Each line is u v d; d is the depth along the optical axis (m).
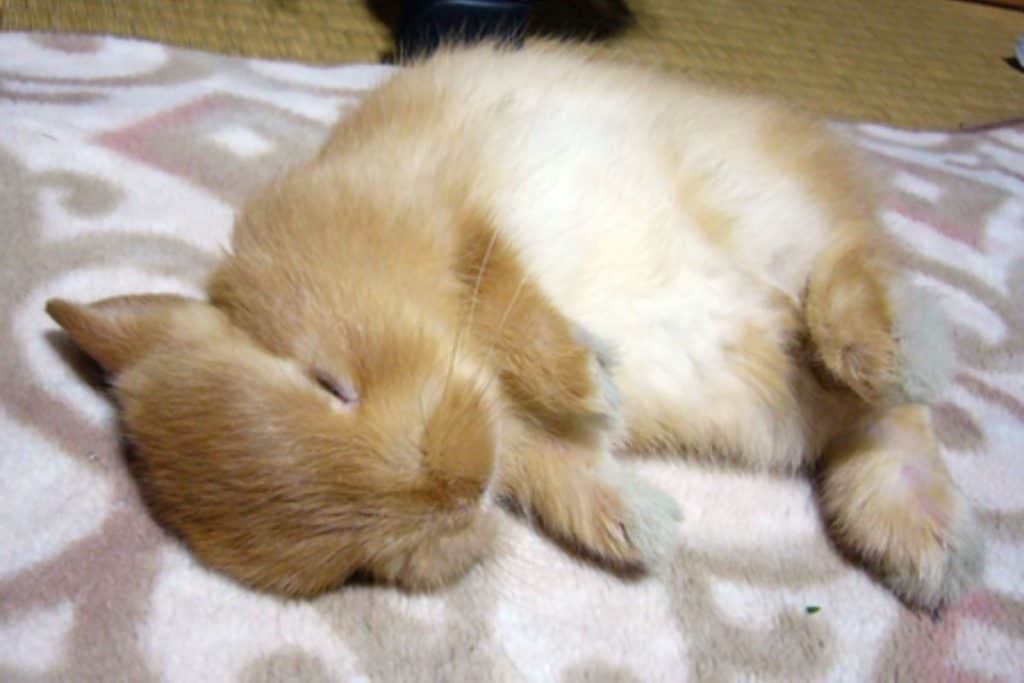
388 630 0.29
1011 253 0.44
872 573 0.32
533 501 0.32
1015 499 0.34
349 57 0.54
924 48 0.69
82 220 0.37
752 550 0.32
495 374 0.30
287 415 0.27
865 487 0.33
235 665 0.28
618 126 0.36
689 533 0.33
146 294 0.31
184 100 0.44
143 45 0.47
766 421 0.34
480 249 0.31
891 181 0.46
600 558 0.32
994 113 0.61
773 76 0.61
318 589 0.29
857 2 0.75
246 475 0.27
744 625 0.31
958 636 0.31
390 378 0.27
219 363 0.28
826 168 0.37
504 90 0.36
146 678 0.28
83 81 0.44
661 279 0.33
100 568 0.29
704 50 0.62
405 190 0.31
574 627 0.30
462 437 0.27
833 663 0.30
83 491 0.31
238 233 0.31
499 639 0.30
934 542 0.32
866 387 0.31
